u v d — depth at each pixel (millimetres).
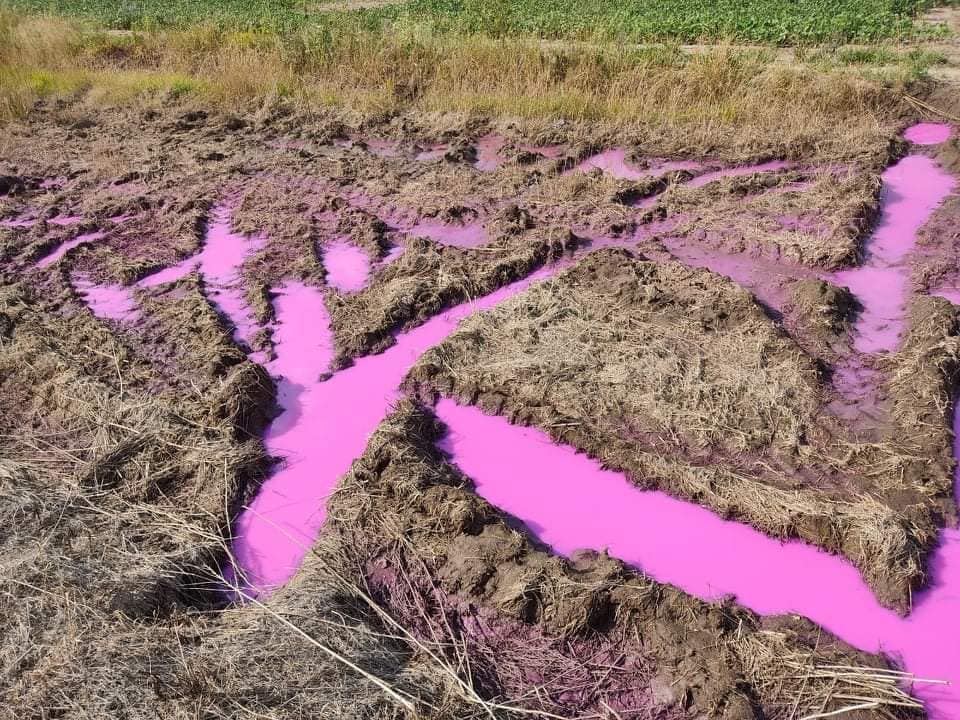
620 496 5379
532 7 17297
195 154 11492
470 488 5441
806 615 4523
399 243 8781
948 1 15969
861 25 14047
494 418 6129
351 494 5297
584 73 12242
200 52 15547
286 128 12328
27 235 9344
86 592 4418
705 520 5168
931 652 4289
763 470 5406
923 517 4973
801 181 9438
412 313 7367
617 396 6039
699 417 5809
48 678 3840
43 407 6316
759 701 4020
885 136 10211
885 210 8734
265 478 5695
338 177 10461
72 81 14555
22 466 5598
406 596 4668
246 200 9938
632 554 4961
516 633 4430
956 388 6078
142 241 9172
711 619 4359
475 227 8969
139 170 10992
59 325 7395
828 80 11203
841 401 5984
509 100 12078
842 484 5258
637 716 4012
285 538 5207
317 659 4035
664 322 6855
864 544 4750
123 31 18750
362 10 18156
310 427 6160
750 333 6590
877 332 6773
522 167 10359
